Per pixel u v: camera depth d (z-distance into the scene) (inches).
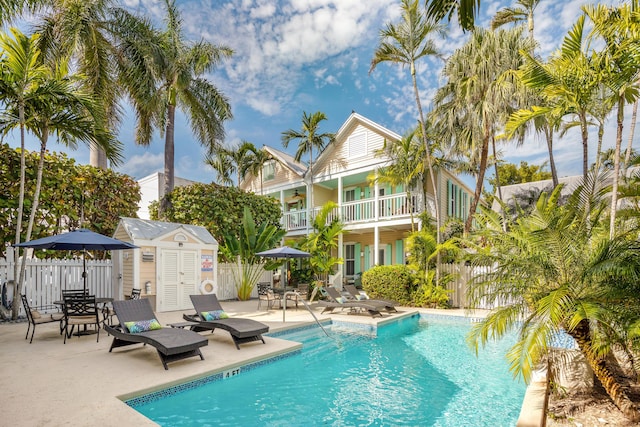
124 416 150.5
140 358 238.5
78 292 374.0
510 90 441.7
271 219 712.4
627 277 153.9
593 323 163.2
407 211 651.5
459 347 325.7
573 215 199.2
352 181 837.2
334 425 174.2
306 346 323.9
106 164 600.1
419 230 611.5
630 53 193.8
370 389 222.2
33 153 427.8
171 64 565.0
